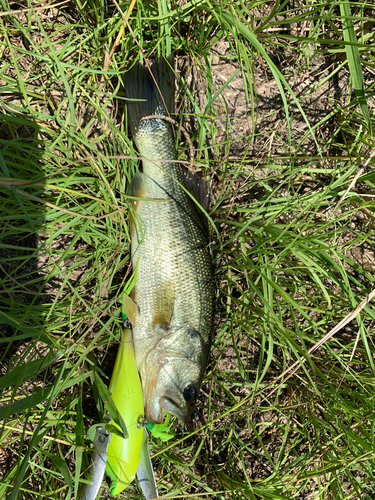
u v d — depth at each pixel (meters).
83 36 0.30
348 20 0.26
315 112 0.34
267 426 0.34
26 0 0.29
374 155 0.29
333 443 0.30
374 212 0.31
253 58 0.31
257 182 0.31
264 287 0.29
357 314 0.27
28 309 0.24
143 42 0.30
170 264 0.28
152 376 0.28
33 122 0.26
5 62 0.29
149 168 0.29
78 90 0.30
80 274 0.31
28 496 0.29
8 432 0.27
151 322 0.28
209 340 0.30
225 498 0.32
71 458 0.31
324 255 0.28
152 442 0.30
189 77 0.32
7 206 0.28
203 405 0.33
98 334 0.27
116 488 0.26
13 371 0.23
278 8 0.29
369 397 0.30
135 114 0.29
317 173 0.34
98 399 0.27
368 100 0.34
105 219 0.30
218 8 0.27
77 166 0.29
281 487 0.30
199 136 0.31
